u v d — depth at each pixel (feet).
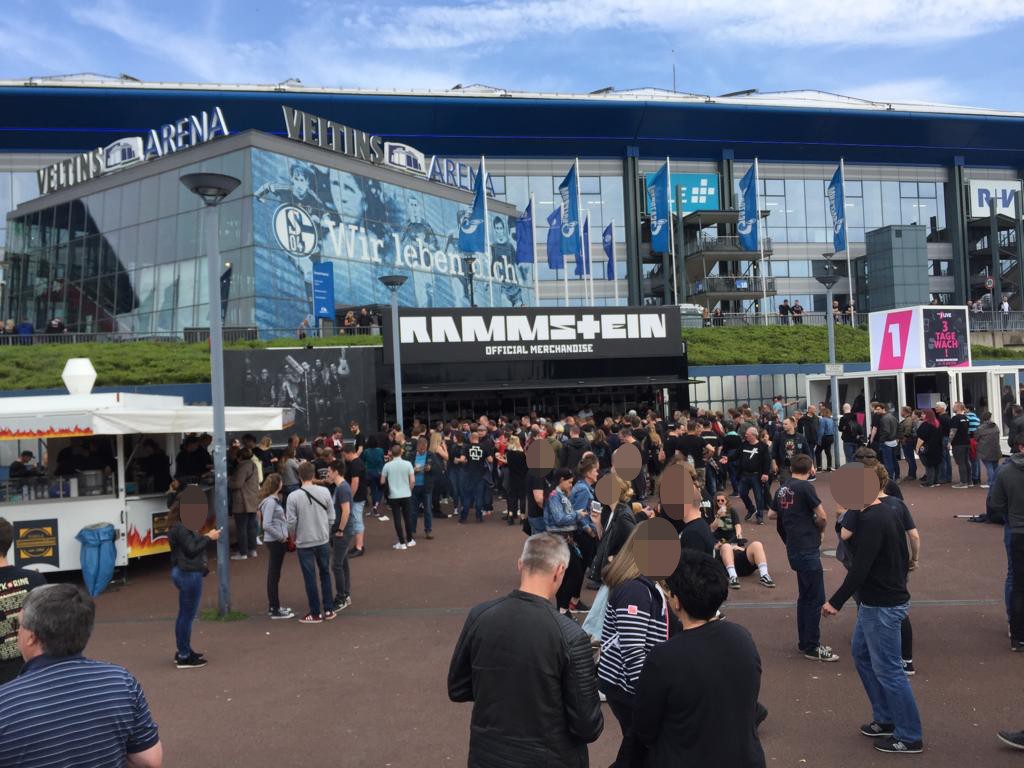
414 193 140.36
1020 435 24.23
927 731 18.72
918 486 62.28
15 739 9.08
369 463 56.03
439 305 140.67
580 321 88.43
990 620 27.50
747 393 111.55
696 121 191.42
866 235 199.52
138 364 89.10
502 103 176.96
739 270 192.54
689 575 10.54
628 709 13.07
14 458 75.72
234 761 18.49
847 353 120.78
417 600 33.58
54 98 157.28
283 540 31.83
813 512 24.29
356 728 20.22
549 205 193.26
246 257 110.93
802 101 213.87
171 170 122.31
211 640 28.81
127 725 9.76
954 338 73.72
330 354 82.58
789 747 18.06
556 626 11.06
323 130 126.31
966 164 221.46
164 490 42.32
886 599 17.56
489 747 10.76
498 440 62.34
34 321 134.31
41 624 9.67
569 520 28.99
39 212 139.54
